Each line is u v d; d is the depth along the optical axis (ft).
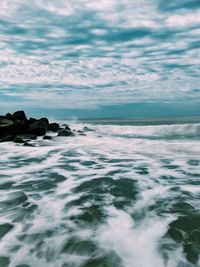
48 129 79.87
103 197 20.48
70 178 26.20
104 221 16.26
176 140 58.70
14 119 81.20
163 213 17.28
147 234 14.64
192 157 36.47
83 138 64.85
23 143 52.90
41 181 25.11
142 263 12.11
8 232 14.90
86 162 34.17
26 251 13.10
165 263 12.11
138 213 17.37
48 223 16.02
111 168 30.48
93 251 13.05
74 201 19.67
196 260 12.33
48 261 12.32
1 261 12.32
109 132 84.74
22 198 20.36
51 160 35.63
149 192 21.48
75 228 15.37
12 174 27.89
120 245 13.57
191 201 19.30
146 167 30.66
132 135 73.87
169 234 14.61
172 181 24.67
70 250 13.15
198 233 14.66
